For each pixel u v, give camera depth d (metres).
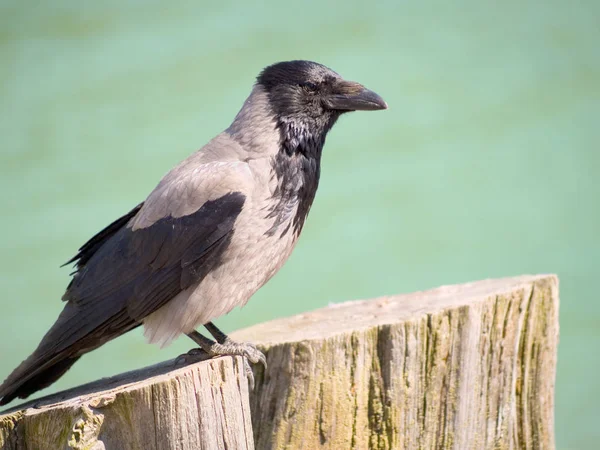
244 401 8.24
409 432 9.41
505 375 9.94
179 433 7.85
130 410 7.85
